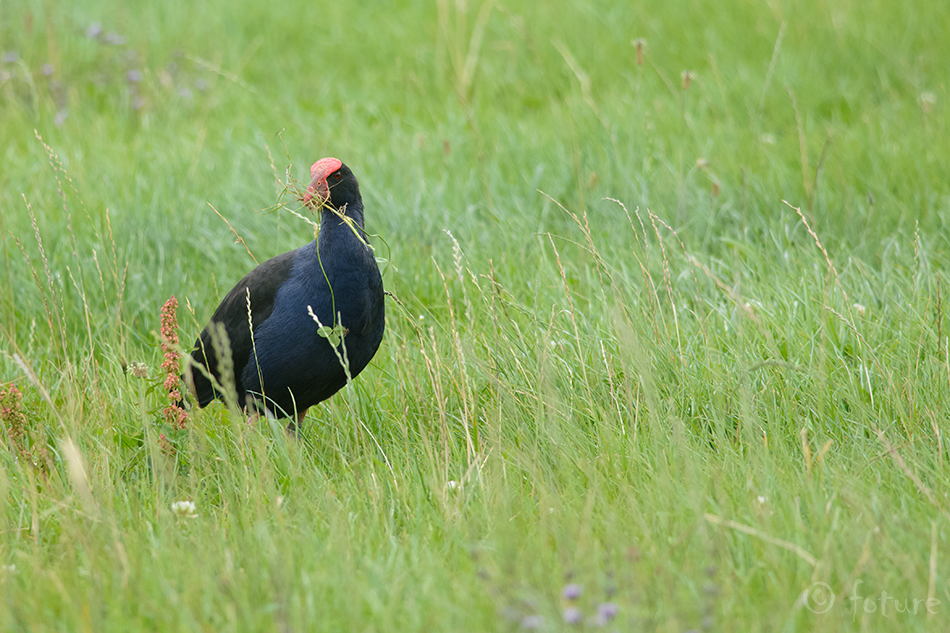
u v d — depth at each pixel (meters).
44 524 6.88
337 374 8.16
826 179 12.60
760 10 19.09
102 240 10.98
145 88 17.30
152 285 10.85
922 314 8.97
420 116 16.03
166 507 6.85
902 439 7.36
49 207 12.09
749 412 7.57
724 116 15.34
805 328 8.95
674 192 12.33
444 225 11.91
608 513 6.31
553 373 8.32
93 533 6.32
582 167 13.12
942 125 13.88
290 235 11.73
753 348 8.57
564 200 12.59
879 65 16.61
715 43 18.03
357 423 8.17
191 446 7.57
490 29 19.42
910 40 17.31
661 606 5.32
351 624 5.28
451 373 8.40
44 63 18.09
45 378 9.09
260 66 18.80
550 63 17.94
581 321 9.41
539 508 6.60
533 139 14.24
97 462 7.39
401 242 11.66
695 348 8.85
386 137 14.80
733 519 6.30
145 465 7.45
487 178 13.05
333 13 21.27
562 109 15.68
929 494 6.22
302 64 19.05
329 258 7.79
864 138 13.61
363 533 6.41
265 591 5.64
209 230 11.76
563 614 5.02
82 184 12.53
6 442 7.83
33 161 13.87
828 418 7.78
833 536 5.96
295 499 6.94
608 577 5.48
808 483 6.56
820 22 18.44
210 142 14.82
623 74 17.12
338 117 15.92
